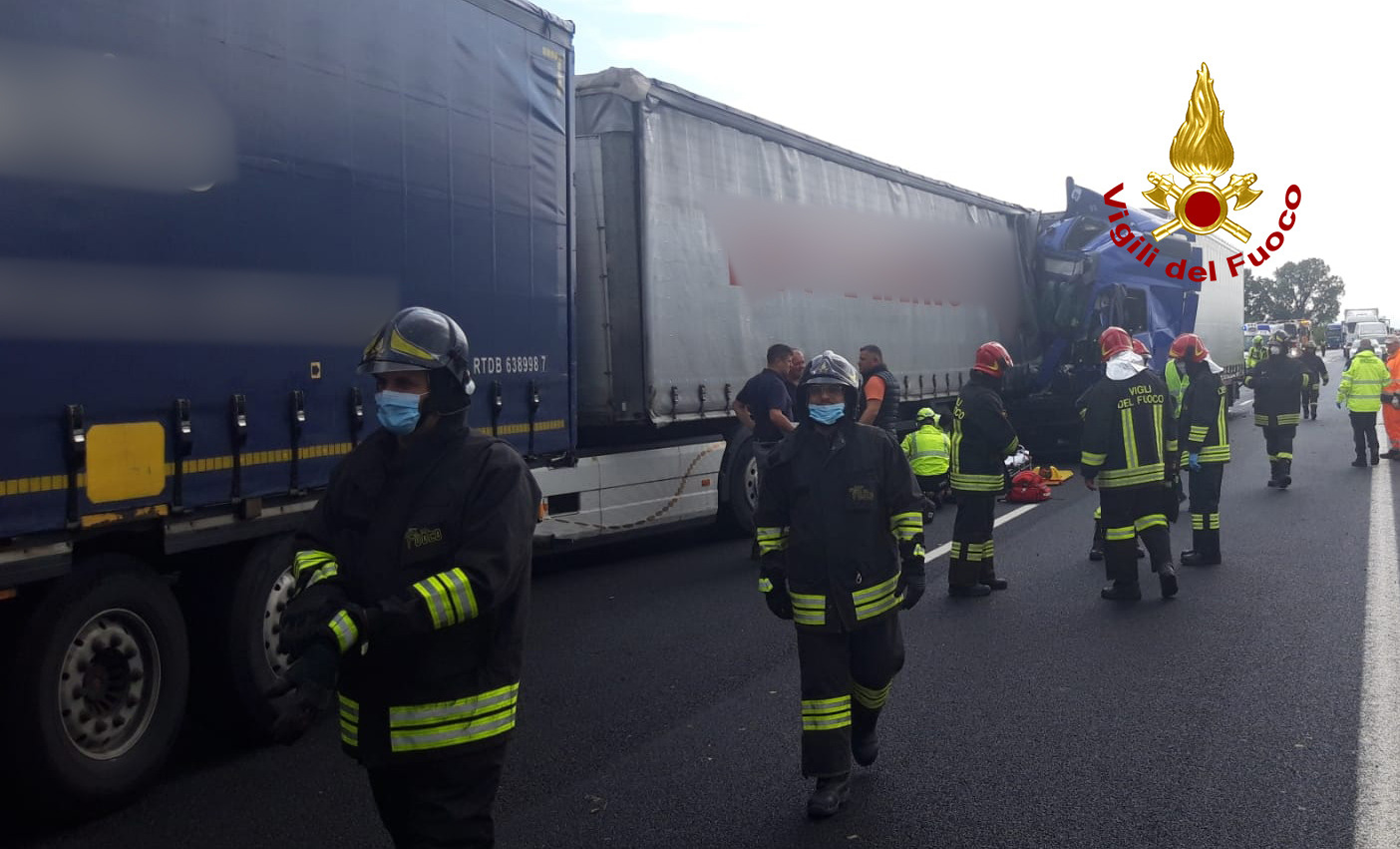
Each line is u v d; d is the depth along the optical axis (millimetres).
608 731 5930
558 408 8250
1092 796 4918
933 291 15867
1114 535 8586
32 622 4727
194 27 5262
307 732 6113
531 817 4840
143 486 5020
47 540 4648
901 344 14961
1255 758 5305
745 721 6059
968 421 8859
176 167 5172
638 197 10141
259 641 5836
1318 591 8727
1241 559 10141
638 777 5281
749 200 11711
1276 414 14742
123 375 4922
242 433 5516
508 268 7629
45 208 4594
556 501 9570
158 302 5078
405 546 3023
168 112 5125
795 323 12445
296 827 4820
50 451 4613
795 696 6477
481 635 3094
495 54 7488
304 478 5902
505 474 3098
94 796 4883
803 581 4750
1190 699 6199
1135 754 5402
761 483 4961
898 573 4906
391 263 6520
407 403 3047
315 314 5961
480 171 7328
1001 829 4605
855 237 13766
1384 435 22875
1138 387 8500
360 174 6277
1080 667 6883
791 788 5109
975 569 8906
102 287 4824
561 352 8281
